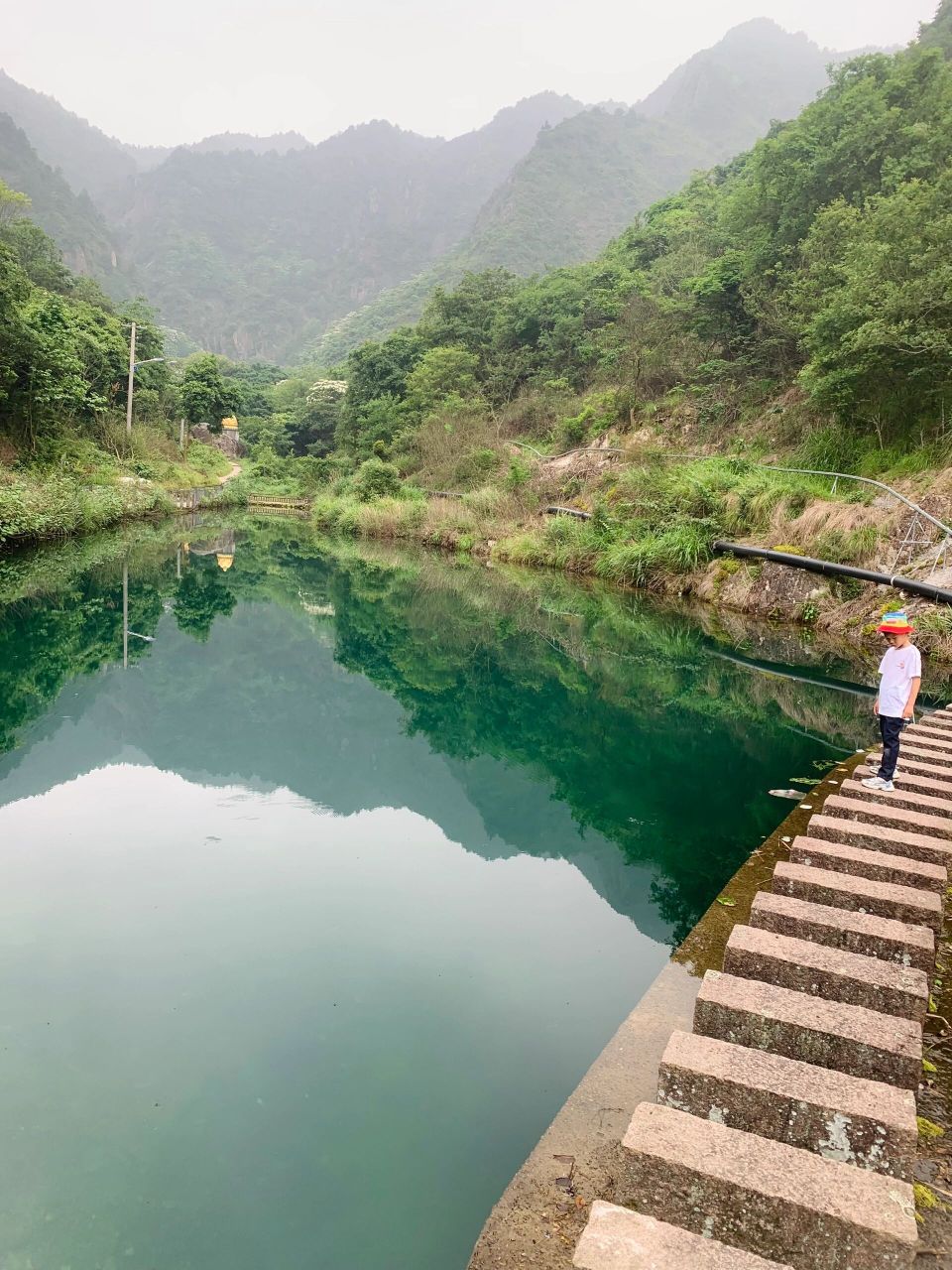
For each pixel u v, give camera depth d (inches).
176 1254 95.0
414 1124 116.8
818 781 267.7
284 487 1669.5
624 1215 74.6
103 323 1503.4
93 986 150.9
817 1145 86.7
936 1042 113.6
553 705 386.9
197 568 802.2
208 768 286.7
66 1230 97.7
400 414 1475.1
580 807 252.8
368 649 510.9
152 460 1374.3
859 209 666.8
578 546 771.4
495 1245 83.9
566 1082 126.7
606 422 996.6
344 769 291.7
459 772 291.4
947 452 512.7
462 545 928.3
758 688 403.5
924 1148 92.9
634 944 171.0
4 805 242.4
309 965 160.1
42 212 5733.3
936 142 657.0
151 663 440.1
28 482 866.1
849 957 116.0
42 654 437.4
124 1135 113.7
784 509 588.1
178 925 175.5
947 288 475.2
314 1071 128.3
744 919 157.3
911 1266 75.0
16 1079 124.6
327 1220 100.0
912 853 160.2
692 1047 96.4
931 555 466.6
